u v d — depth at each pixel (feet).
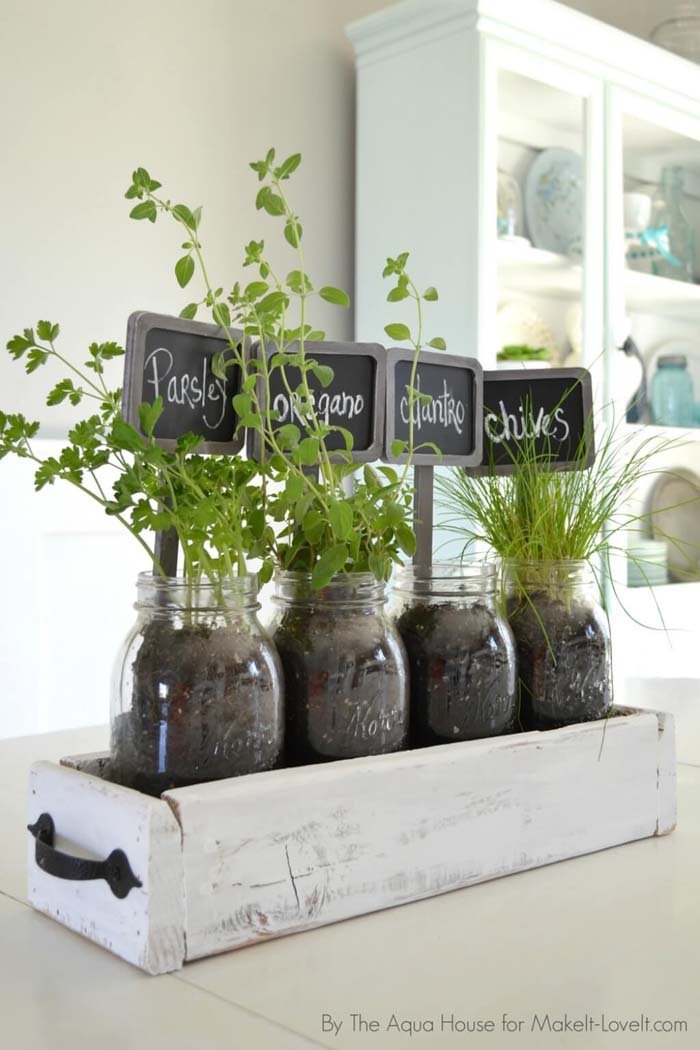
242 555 2.48
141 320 2.57
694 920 2.25
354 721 2.49
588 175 8.56
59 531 6.64
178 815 2.05
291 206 8.50
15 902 2.44
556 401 3.36
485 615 2.77
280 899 2.17
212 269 8.04
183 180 7.88
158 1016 1.83
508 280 8.08
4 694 6.38
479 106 7.75
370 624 2.57
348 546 2.64
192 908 2.05
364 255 8.56
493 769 2.51
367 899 2.29
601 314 8.73
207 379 2.75
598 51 8.45
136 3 7.61
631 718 2.83
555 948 2.10
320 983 1.95
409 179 8.23
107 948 2.13
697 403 9.75
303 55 8.60
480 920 2.26
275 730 2.39
